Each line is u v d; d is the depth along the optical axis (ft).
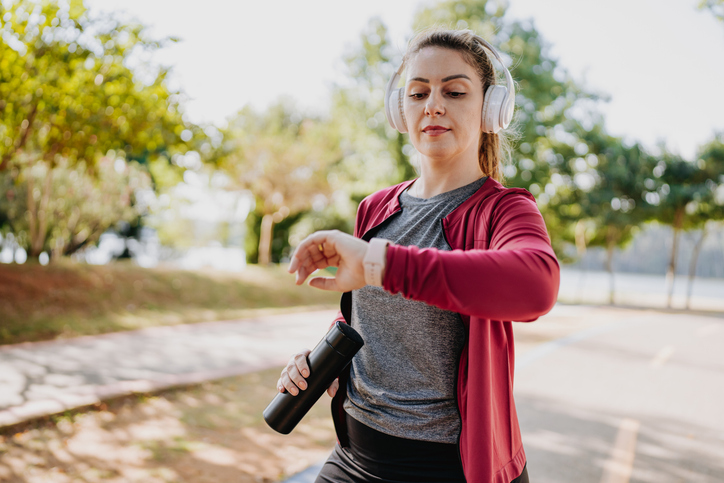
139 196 74.49
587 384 20.61
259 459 12.16
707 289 131.13
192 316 35.94
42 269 36.09
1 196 49.60
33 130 26.08
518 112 5.77
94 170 29.30
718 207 72.69
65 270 37.06
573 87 71.31
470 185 4.50
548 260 2.90
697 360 26.53
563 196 81.05
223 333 30.89
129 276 41.09
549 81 64.54
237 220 105.81
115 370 20.08
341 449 4.90
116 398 16.12
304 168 71.61
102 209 52.75
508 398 4.28
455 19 63.10
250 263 86.53
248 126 75.77
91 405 15.34
